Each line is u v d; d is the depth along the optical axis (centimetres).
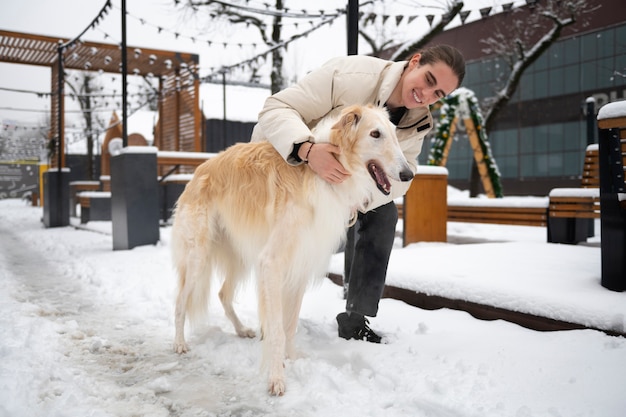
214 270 310
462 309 311
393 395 208
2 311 350
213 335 307
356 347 261
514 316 279
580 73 1680
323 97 267
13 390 208
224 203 279
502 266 360
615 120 261
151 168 683
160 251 630
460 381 209
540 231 823
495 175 895
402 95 259
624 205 269
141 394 222
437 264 377
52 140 1391
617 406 174
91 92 2027
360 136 227
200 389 230
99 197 1173
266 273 235
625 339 226
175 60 1355
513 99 1933
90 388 225
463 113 870
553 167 1827
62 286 469
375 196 252
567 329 253
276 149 243
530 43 1625
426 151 2217
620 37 1517
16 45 1227
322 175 230
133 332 324
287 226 237
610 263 278
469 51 1925
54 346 287
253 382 236
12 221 1374
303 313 341
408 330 290
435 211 592
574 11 1105
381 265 277
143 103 1351
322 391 217
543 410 178
